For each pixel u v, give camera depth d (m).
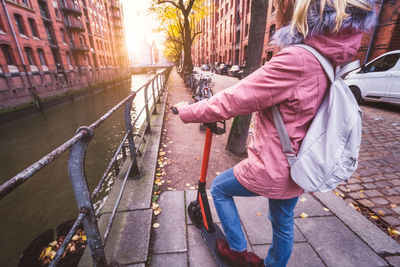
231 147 3.77
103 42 45.03
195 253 1.71
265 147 0.92
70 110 21.45
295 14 0.74
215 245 1.54
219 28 38.22
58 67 25.69
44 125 16.42
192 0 13.59
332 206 2.25
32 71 19.69
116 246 1.72
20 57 18.19
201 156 3.66
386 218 2.15
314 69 0.74
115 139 12.55
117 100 28.09
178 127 5.39
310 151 0.82
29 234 4.99
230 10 30.27
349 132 0.78
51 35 24.95
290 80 0.75
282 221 1.06
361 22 0.67
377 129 4.80
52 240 3.54
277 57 0.79
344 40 0.70
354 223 2.02
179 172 3.11
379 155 3.55
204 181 1.64
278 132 0.86
